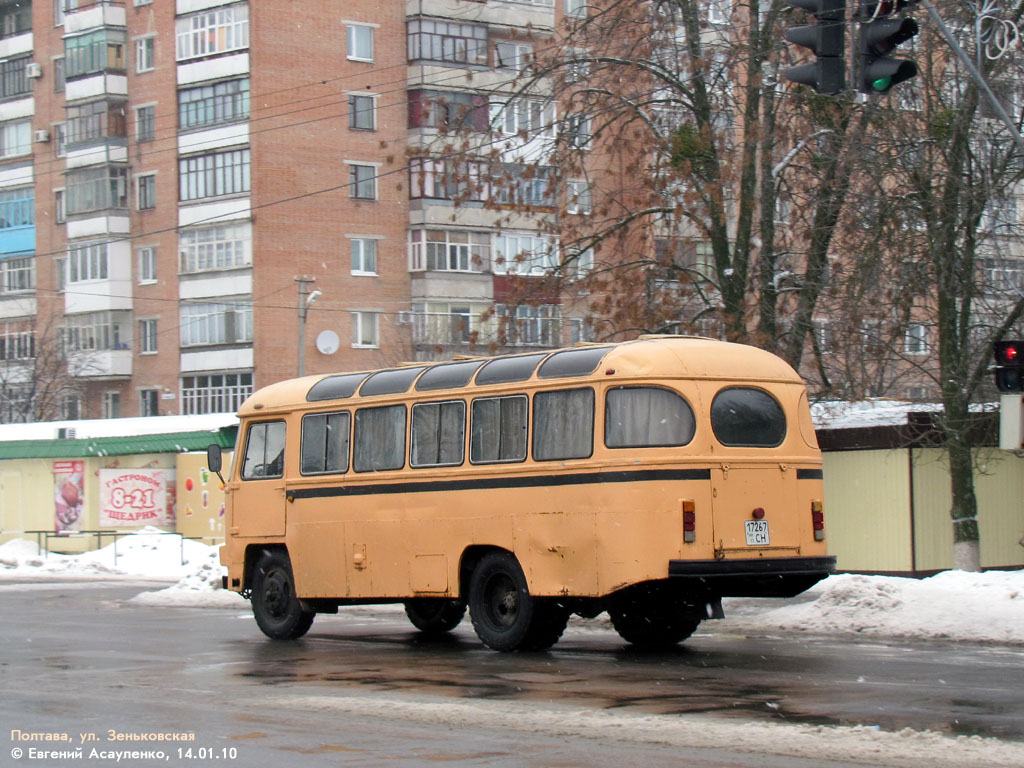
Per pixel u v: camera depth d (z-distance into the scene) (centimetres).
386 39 5453
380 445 1662
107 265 5747
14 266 6266
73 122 5850
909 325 2222
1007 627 1608
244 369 5350
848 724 973
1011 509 2530
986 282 2166
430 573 1581
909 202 2144
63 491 3828
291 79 5347
